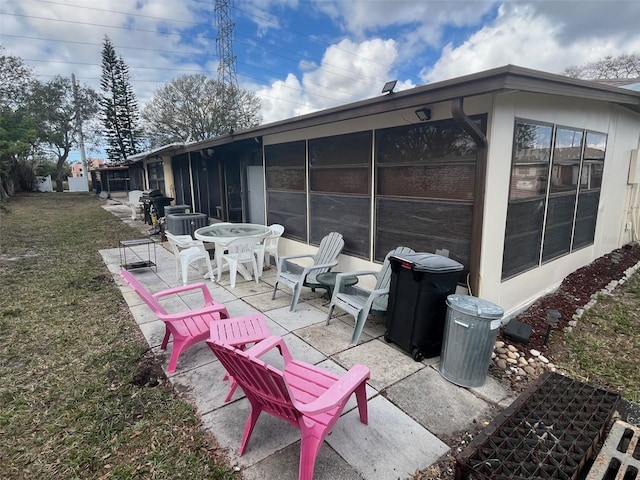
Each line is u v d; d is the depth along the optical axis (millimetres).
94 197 23484
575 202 4727
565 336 3439
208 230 5648
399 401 2457
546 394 2334
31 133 21422
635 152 6227
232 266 4953
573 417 2098
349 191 4457
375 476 1856
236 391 2576
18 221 11836
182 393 2561
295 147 5320
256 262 5465
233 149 7289
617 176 5852
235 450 2035
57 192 28031
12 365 2977
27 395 2555
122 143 29766
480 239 3150
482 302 2672
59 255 6965
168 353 3133
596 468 1688
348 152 4391
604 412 2143
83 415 2328
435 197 3500
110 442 2100
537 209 3896
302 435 1744
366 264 4344
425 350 2977
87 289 4906
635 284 4977
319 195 4969
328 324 3672
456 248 3373
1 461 1967
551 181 4059
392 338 3180
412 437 2129
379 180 4039
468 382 2604
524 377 2771
